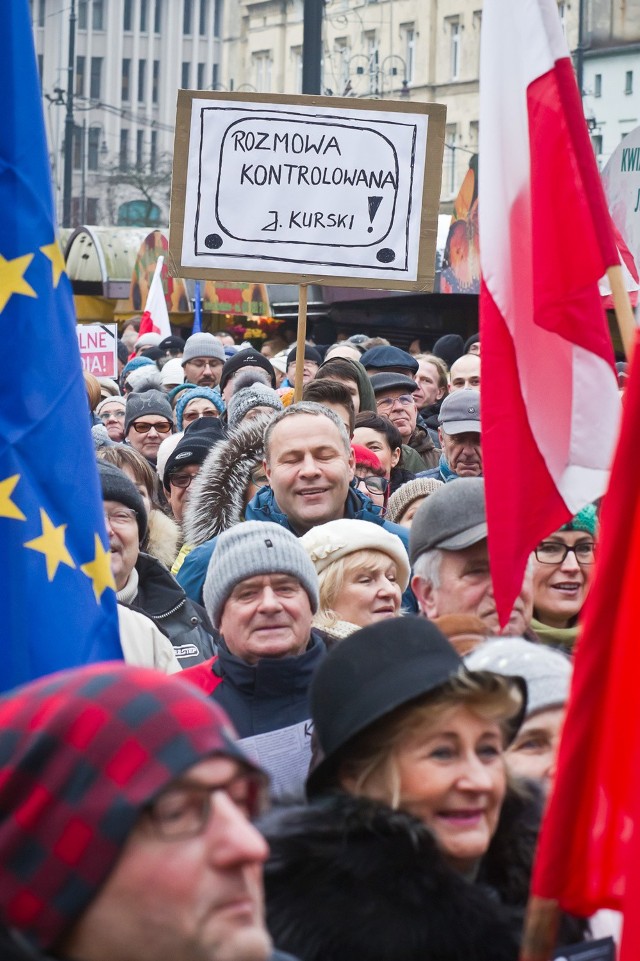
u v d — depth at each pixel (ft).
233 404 31.48
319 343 80.38
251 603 15.85
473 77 229.45
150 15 355.15
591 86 184.85
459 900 10.12
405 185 23.39
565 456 14.71
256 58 277.03
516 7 15.10
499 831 11.27
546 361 14.82
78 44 350.84
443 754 10.54
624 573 9.18
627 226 36.60
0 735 6.86
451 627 14.98
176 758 6.71
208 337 47.88
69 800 6.66
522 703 11.42
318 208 23.49
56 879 6.61
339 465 21.53
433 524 16.22
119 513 19.65
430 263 23.40
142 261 78.69
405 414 34.78
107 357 51.24
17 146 13.32
